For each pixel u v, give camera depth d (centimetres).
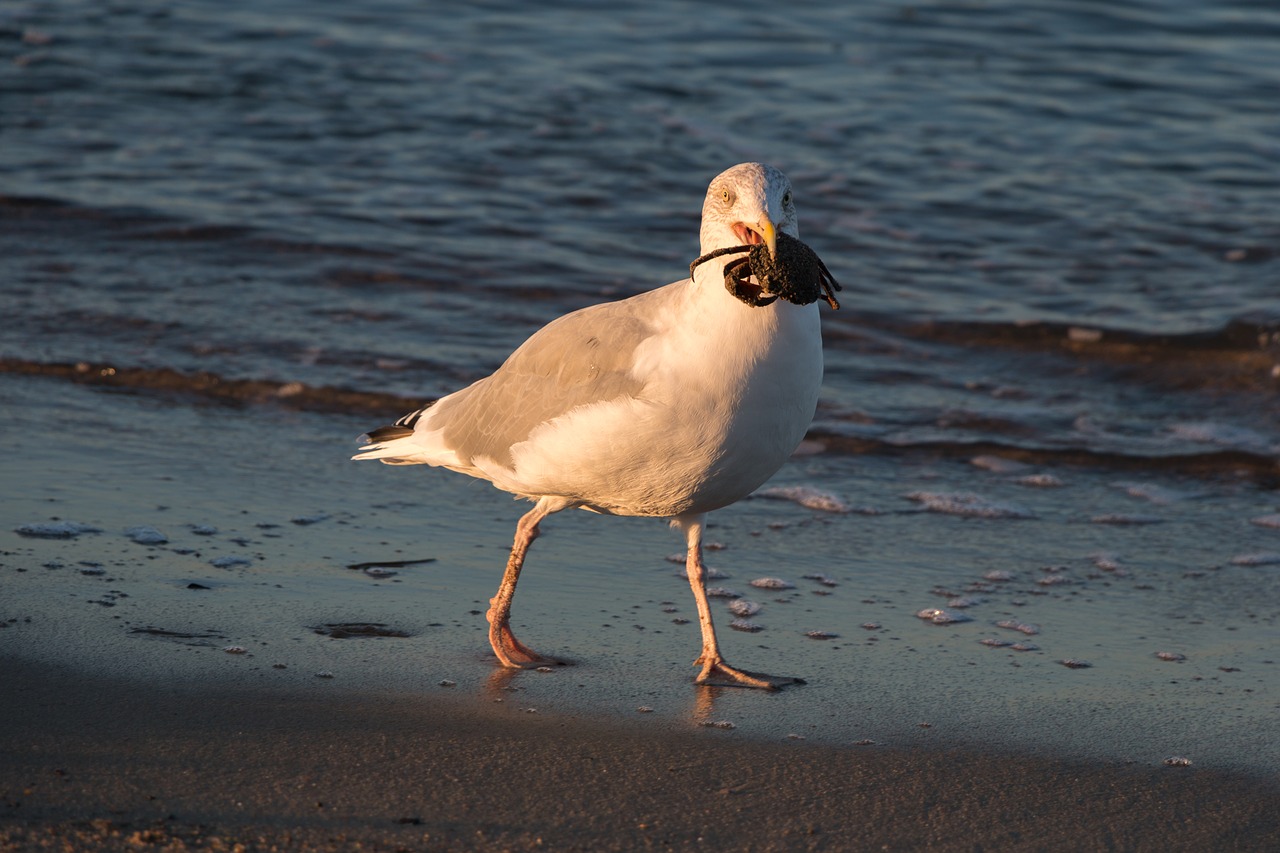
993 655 986
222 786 753
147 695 859
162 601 1006
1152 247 1956
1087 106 2455
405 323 1697
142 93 2414
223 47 2636
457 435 989
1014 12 2920
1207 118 2400
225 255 1864
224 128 2295
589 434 887
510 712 867
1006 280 1866
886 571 1148
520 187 2122
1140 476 1393
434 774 779
